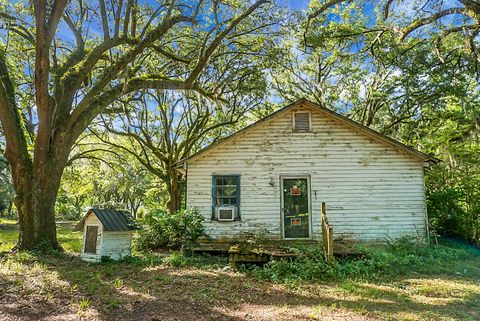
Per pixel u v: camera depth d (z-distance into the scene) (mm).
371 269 8445
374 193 12227
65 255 9195
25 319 4242
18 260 7918
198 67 12930
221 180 12523
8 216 43531
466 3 10023
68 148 10586
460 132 15984
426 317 4820
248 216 12234
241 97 20609
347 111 22906
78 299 5129
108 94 11930
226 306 5223
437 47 11812
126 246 8898
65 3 9781
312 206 12219
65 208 44219
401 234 11953
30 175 9977
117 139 27156
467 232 12961
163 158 21406
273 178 12453
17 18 12242
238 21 12930
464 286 7012
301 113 12789
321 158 12492
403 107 19016
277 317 4707
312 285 6891
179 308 5000
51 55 12570
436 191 14195
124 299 5258
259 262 8586
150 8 14812
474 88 16984
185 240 11156
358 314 4906
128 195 39906
